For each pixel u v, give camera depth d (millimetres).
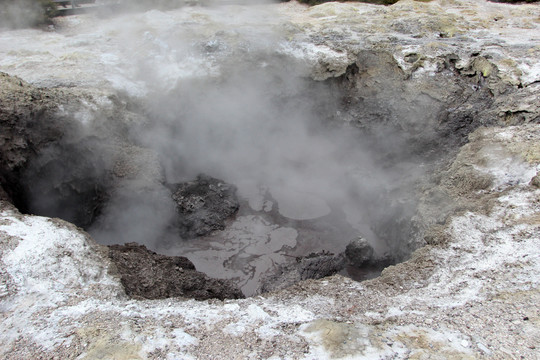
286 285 8734
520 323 5027
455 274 6086
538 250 6164
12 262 5836
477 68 11789
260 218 11641
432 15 15688
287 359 4641
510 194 7312
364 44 13141
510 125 9906
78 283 5789
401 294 5855
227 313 5500
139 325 5137
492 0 18422
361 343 4832
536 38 13406
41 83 11023
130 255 7402
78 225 9508
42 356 4637
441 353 4676
